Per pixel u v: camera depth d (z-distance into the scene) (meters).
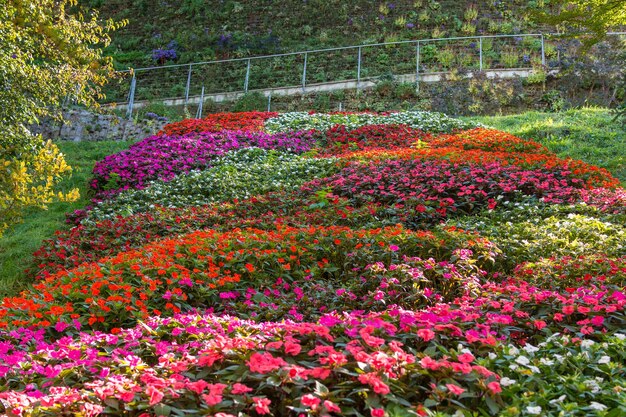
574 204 8.81
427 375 3.35
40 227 11.50
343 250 7.11
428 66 26.00
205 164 13.53
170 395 3.22
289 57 29.02
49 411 3.21
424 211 8.99
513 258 6.88
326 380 3.26
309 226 8.40
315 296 5.85
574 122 15.59
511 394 3.26
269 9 33.12
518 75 22.98
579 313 4.39
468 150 12.94
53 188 13.64
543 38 24.86
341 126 16.20
